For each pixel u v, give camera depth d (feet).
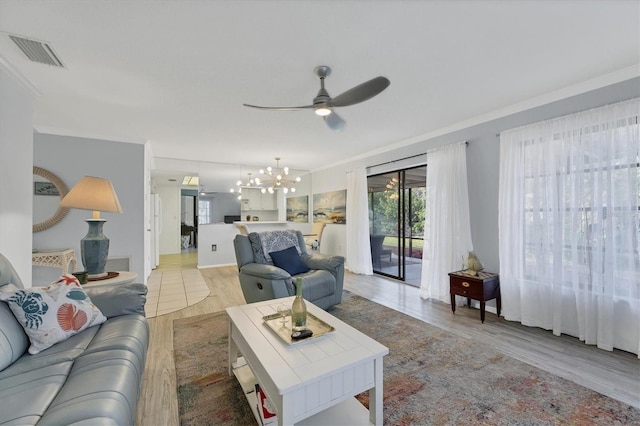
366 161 17.85
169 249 26.35
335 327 5.96
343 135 13.58
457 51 6.71
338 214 20.80
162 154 18.04
